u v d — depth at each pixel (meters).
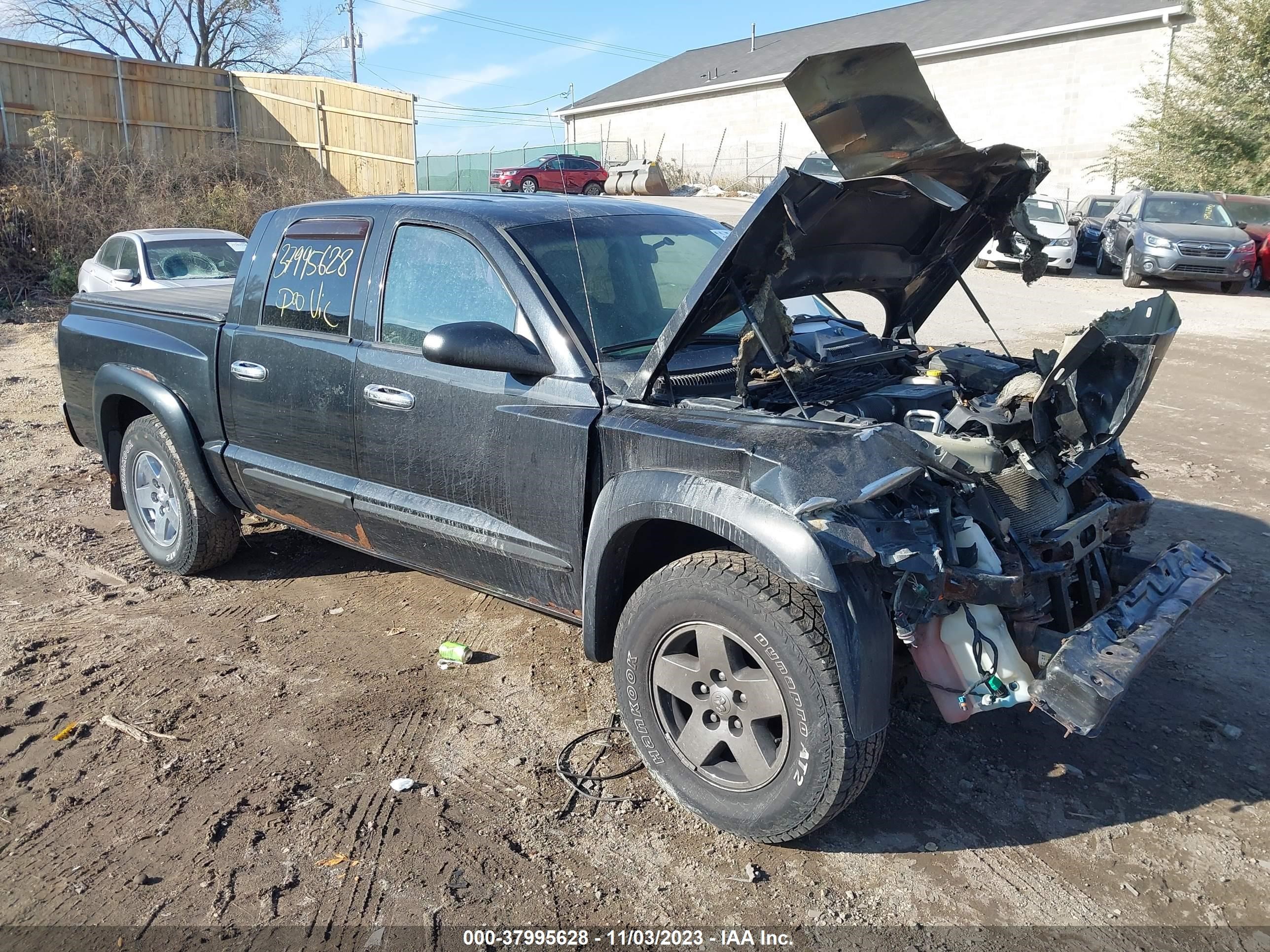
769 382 3.40
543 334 3.46
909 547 2.62
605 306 3.60
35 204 17.11
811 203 3.00
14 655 4.30
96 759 3.54
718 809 3.00
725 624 2.87
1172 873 2.88
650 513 3.01
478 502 3.67
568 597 3.51
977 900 2.78
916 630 2.84
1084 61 31.52
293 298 4.33
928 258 4.07
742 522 2.74
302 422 4.24
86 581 5.17
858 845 3.03
